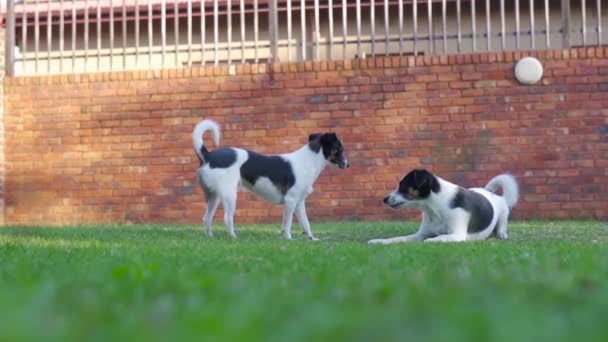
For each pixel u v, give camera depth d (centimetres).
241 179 809
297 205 830
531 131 1108
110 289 284
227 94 1168
